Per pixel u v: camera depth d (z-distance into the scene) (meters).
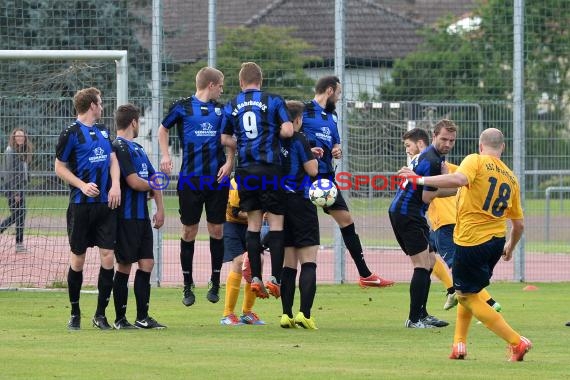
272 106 31.80
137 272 32.25
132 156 31.66
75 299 31.70
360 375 22.44
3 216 45.88
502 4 64.31
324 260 57.31
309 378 21.98
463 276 25.36
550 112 53.16
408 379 21.91
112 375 22.27
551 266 55.75
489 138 25.66
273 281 32.22
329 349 27.25
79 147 31.06
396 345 28.36
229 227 34.28
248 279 33.72
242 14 73.31
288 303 32.59
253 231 32.19
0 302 39.81
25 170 45.81
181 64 56.50
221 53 59.75
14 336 29.70
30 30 56.75
